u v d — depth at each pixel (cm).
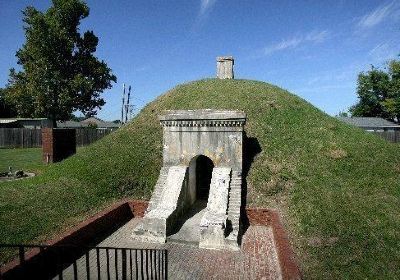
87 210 1332
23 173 1912
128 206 1465
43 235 1064
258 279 928
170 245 1182
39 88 3616
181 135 1505
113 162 1706
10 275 784
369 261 925
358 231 1065
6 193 1348
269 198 1394
